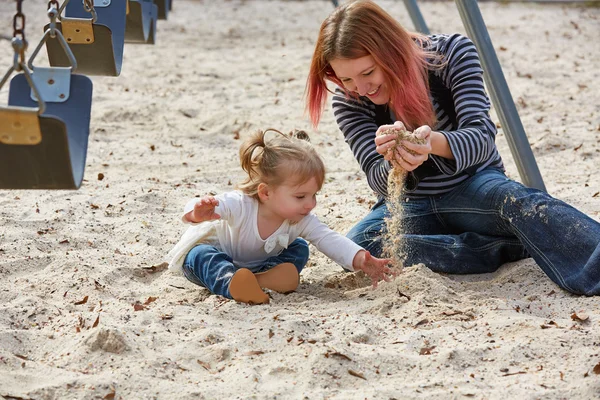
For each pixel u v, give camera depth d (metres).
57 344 2.75
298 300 3.19
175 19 13.02
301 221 3.36
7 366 2.58
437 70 3.43
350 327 2.84
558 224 3.19
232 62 9.43
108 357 2.63
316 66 3.37
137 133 6.32
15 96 2.65
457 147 3.21
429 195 3.61
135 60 9.35
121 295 3.24
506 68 8.96
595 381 2.39
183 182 5.10
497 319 2.89
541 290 3.22
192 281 3.39
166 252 3.83
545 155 5.66
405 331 2.84
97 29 3.61
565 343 2.67
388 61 3.16
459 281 3.47
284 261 3.39
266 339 2.76
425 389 2.41
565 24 12.43
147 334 2.79
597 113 6.78
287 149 3.19
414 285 3.21
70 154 2.36
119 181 5.06
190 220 3.22
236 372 2.54
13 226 4.08
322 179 3.25
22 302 3.09
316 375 2.49
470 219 3.53
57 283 3.31
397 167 3.23
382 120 3.57
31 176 2.40
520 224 3.29
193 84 8.11
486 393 2.38
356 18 3.17
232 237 3.34
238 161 5.63
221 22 12.87
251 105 7.24
